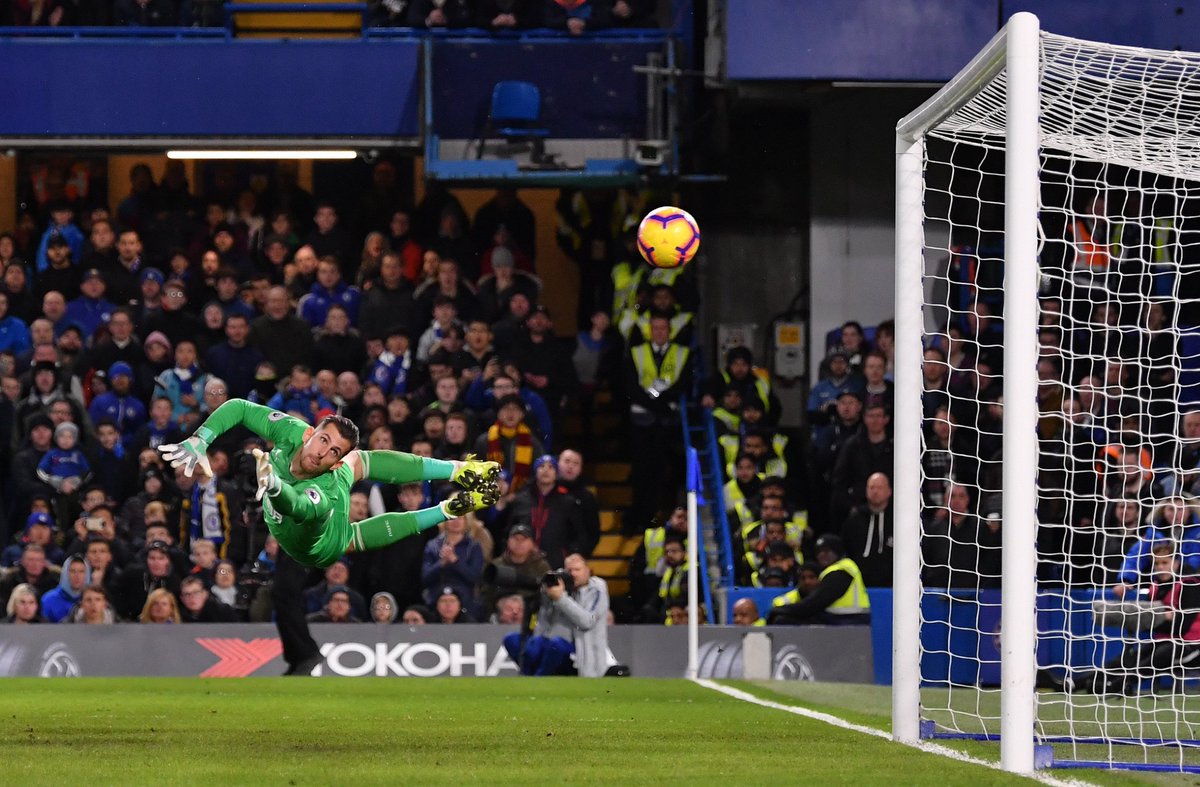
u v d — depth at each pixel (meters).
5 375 40.34
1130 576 30.25
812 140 44.16
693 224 26.25
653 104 41.59
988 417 38.62
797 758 15.74
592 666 30.58
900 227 18.52
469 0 42.44
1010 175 15.19
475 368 39.31
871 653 31.81
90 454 37.78
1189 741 19.00
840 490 36.84
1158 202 41.00
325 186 48.31
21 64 41.16
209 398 38.59
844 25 39.00
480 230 42.91
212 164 48.47
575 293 49.12
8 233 44.59
